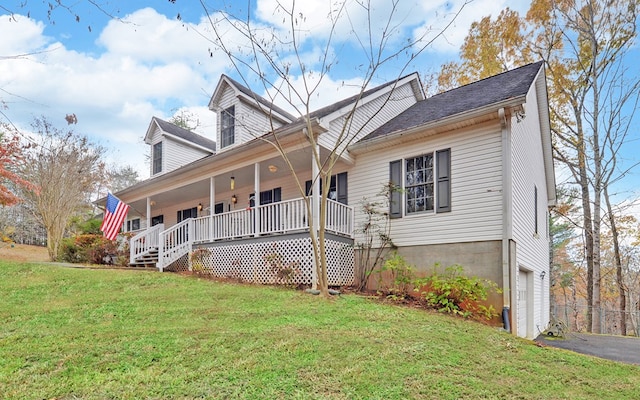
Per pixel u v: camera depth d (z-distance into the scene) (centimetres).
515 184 886
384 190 1009
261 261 1032
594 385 437
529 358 520
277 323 579
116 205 1341
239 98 1336
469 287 781
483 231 849
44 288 838
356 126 1122
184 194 1572
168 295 783
